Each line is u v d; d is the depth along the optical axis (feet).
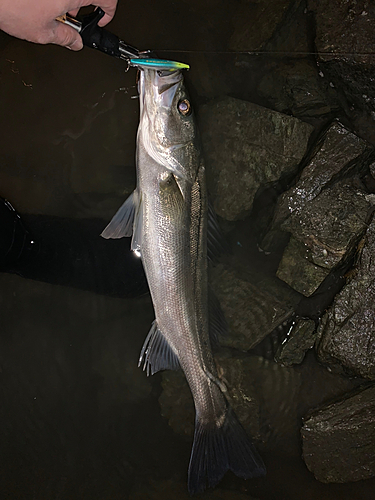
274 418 3.15
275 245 3.29
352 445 2.92
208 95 3.41
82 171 3.47
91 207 3.45
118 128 3.42
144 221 2.18
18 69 3.46
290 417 3.14
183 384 3.13
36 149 3.48
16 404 3.30
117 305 3.43
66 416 3.29
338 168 3.06
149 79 2.05
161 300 2.25
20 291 3.45
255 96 3.40
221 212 3.23
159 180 2.15
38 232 3.17
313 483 3.00
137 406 3.27
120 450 3.19
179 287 2.26
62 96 3.46
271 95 3.36
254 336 3.15
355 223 3.05
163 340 2.31
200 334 2.36
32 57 3.46
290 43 3.31
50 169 3.48
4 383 3.34
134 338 3.38
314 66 3.25
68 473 3.11
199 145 2.25
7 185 3.43
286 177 3.24
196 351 2.36
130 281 3.29
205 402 2.42
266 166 3.16
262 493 2.99
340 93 3.25
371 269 3.02
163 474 3.08
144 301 3.41
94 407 3.30
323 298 3.19
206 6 3.52
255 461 2.48
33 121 3.47
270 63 3.34
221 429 2.46
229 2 3.48
